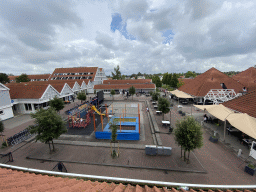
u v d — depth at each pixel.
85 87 55.53
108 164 11.52
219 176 9.85
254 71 42.97
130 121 22.08
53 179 5.34
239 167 10.79
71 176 6.38
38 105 28.06
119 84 57.72
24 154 13.55
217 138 14.84
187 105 33.16
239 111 16.62
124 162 11.80
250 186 5.37
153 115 25.27
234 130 16.94
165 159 12.09
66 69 69.00
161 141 15.52
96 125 21.14
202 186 5.49
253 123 12.71
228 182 9.26
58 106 23.98
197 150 13.37
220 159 11.84
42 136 12.34
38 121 12.60
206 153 12.81
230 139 15.35
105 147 14.57
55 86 38.38
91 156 12.89
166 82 71.62
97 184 5.13
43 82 53.72
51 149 14.35
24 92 28.86
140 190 4.53
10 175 5.31
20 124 22.09
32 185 4.40
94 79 63.25
